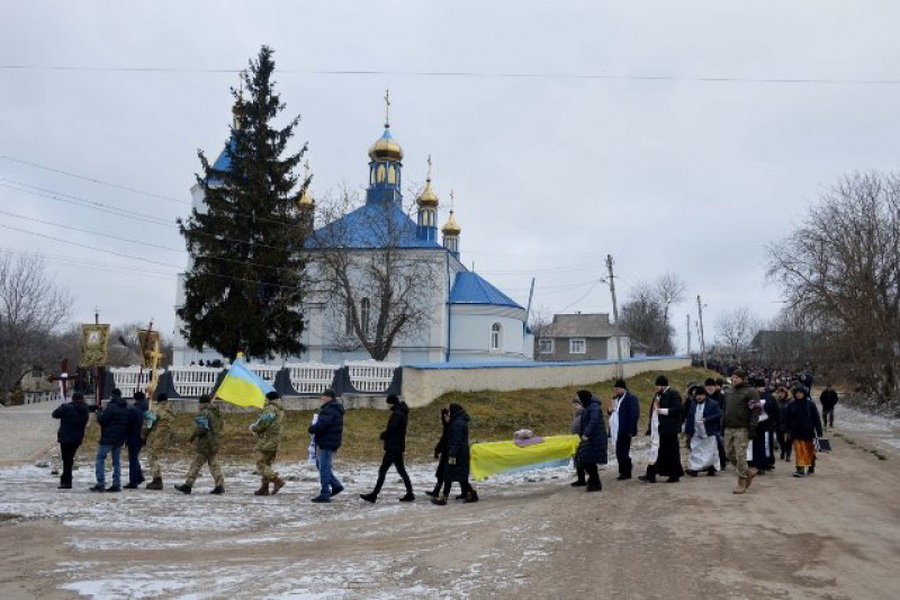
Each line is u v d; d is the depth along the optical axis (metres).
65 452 16.75
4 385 60.00
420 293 51.41
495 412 31.62
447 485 15.05
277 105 43.78
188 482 16.41
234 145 43.47
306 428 27.52
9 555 10.29
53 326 69.12
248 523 12.77
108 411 16.58
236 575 9.20
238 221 41.62
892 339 47.69
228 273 41.06
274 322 42.00
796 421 17.30
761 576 8.55
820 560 9.23
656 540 10.39
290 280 42.75
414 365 32.41
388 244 48.47
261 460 16.33
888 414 43.25
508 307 57.06
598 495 14.56
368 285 48.91
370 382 31.75
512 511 13.39
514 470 17.25
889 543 10.14
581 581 8.45
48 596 8.35
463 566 9.28
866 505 13.05
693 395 17.59
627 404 16.86
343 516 13.62
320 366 31.38
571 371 42.81
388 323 48.62
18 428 28.72
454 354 55.53
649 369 56.19
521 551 9.91
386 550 10.63
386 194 54.69
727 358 120.38
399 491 17.23
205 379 30.77
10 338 61.34
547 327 94.19
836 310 47.88
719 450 18.34
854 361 52.94
